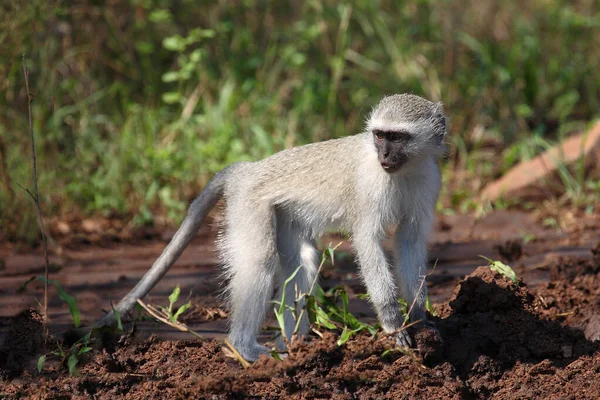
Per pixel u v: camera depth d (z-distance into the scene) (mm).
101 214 14258
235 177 9414
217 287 10891
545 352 8508
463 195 15008
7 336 9062
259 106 16656
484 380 8172
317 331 8625
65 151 15234
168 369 8398
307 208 9164
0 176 13516
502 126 17609
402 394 7844
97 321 9383
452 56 18938
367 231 8703
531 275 11102
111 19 17312
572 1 21812
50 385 8117
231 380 7855
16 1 13633
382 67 18422
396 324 8367
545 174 14625
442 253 12297
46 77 15016
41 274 11711
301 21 18938
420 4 19297
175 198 14641
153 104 17062
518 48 18984
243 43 18094
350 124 16938
